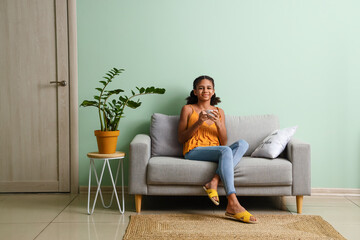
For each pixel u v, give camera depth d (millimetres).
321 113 3293
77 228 2418
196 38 3307
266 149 2834
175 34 3307
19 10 3307
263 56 3293
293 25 3273
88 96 3340
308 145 2691
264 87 3305
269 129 3143
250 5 3283
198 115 3025
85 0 3295
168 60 3318
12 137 3357
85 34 3311
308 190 2693
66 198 3189
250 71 3303
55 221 2566
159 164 2684
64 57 3324
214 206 2979
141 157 2715
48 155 3369
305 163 2691
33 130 3359
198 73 3316
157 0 3295
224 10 3291
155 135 3127
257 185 2697
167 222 2508
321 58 3271
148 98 3336
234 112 3316
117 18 3305
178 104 3334
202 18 3297
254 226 2424
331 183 3301
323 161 3297
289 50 3283
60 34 3314
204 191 2699
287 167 2674
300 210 2766
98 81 3330
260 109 3314
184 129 3008
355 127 3275
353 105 3271
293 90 3295
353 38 3250
